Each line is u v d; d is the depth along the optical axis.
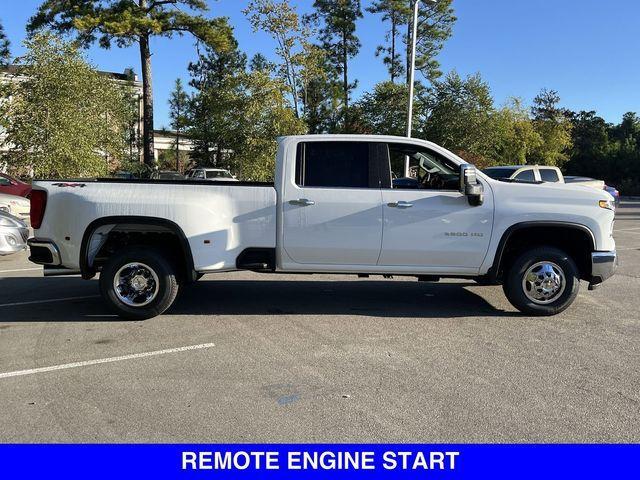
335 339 5.63
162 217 6.04
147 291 6.24
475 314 6.67
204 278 8.91
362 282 8.63
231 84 26.55
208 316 6.53
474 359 5.03
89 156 20.45
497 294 7.79
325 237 6.16
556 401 4.12
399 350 5.29
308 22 41.59
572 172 60.09
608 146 59.44
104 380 4.50
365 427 3.71
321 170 6.22
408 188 6.26
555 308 6.43
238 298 7.48
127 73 38.78
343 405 4.04
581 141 67.00
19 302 7.20
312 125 42.34
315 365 4.86
